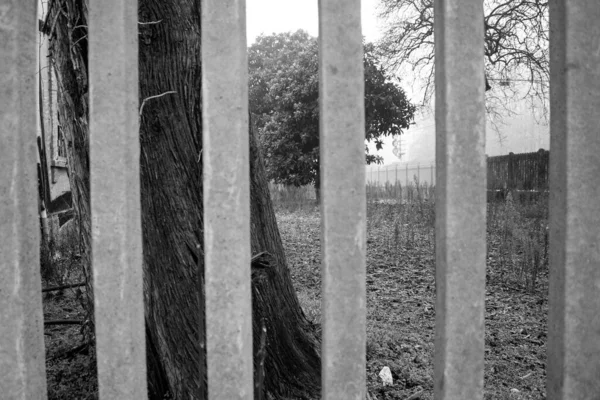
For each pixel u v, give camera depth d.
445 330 1.01
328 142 1.00
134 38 1.03
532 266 5.38
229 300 0.99
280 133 17.83
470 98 1.02
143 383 1.03
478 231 1.02
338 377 1.00
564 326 1.03
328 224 1.00
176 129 2.22
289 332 2.67
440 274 1.02
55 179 6.77
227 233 0.99
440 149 1.02
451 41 1.00
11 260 0.98
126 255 1.00
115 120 1.00
